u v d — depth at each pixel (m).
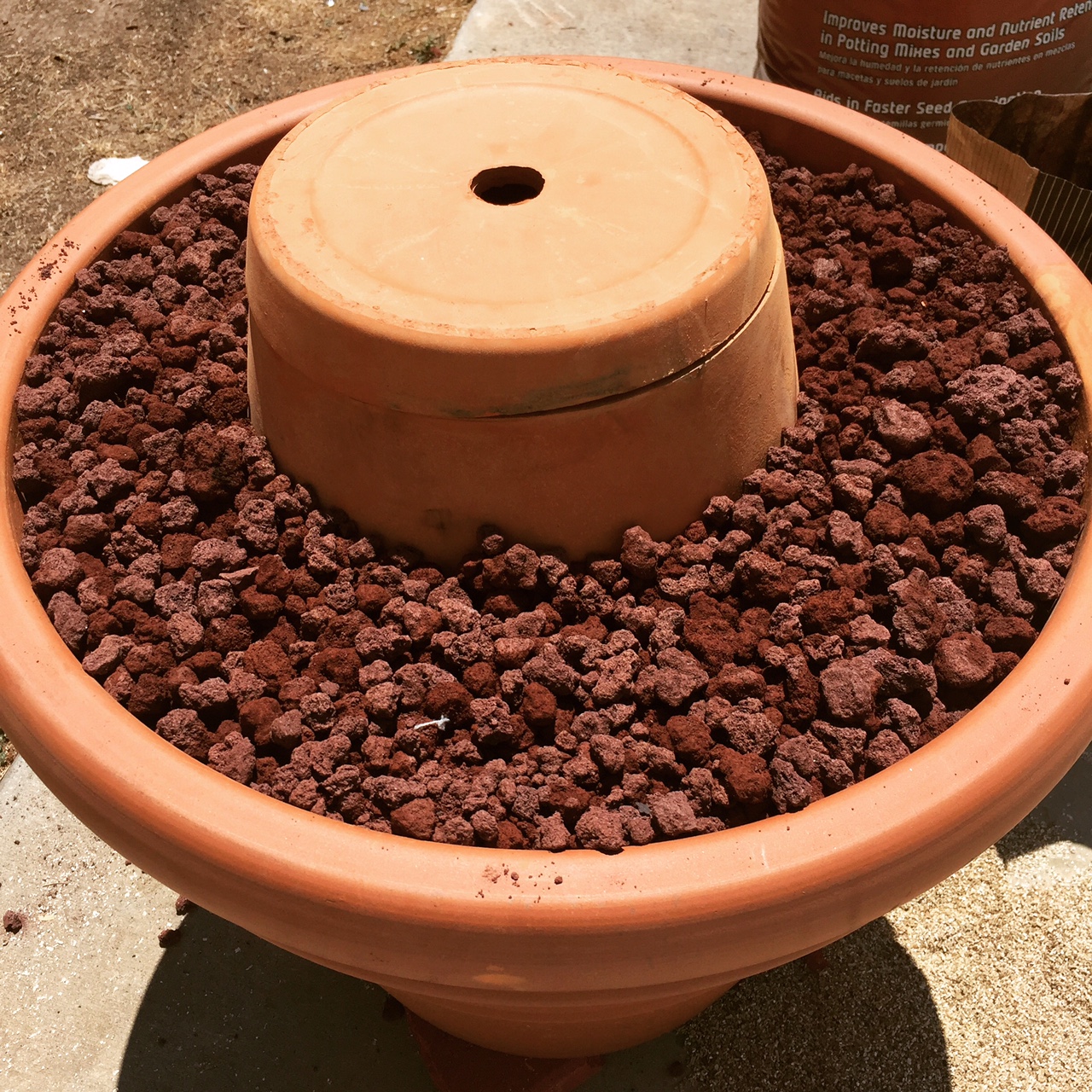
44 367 0.76
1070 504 0.69
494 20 1.50
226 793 0.58
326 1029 0.81
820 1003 0.81
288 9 1.63
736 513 0.69
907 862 0.58
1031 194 0.92
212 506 0.72
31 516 0.72
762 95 0.86
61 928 0.84
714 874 0.56
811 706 0.64
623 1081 0.79
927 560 0.68
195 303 0.80
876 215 0.82
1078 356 0.73
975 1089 0.78
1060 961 0.82
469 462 0.65
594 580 0.67
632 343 0.62
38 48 1.58
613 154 0.70
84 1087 0.79
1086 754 0.90
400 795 0.61
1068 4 1.06
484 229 0.66
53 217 1.36
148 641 0.67
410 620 0.66
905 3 1.04
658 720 0.64
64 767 0.60
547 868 0.56
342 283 0.64
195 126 1.46
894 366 0.75
